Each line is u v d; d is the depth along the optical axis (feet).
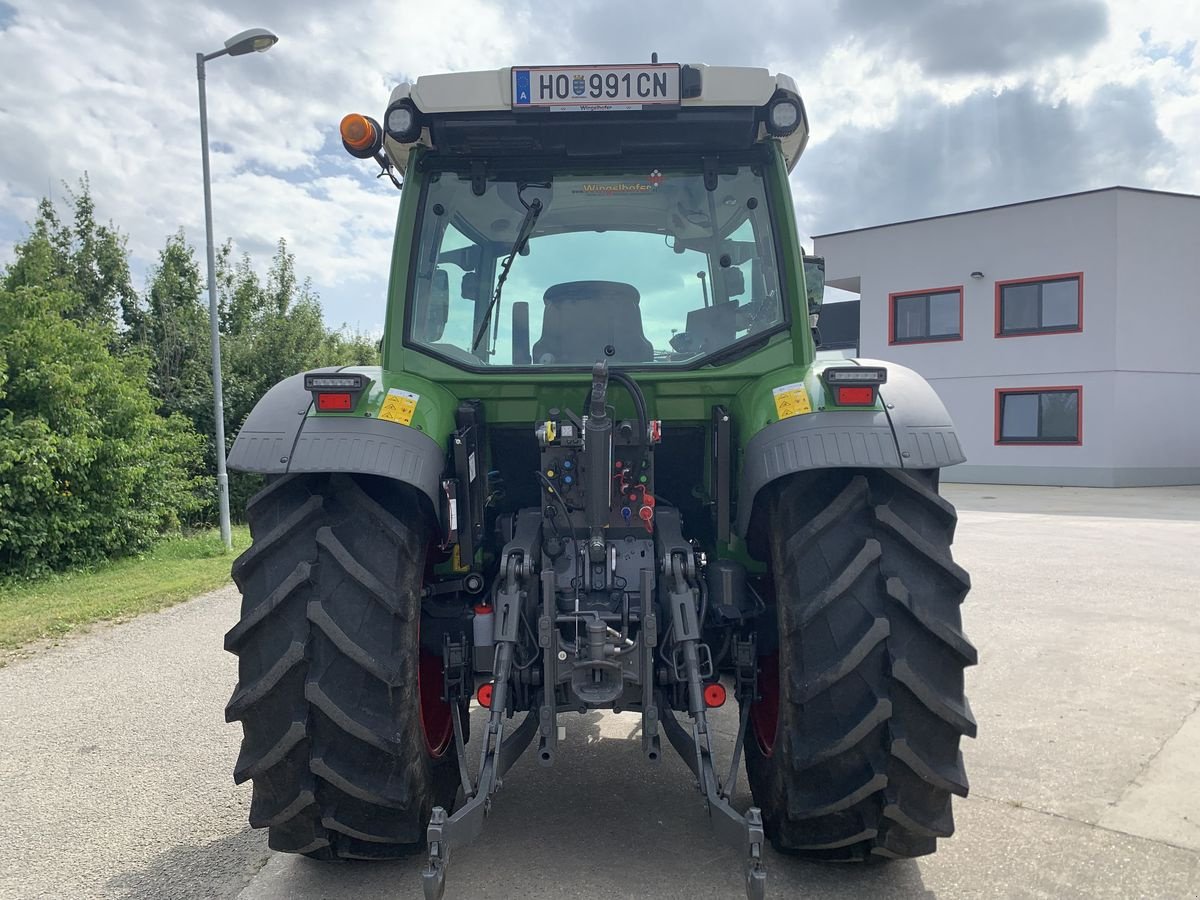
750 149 10.27
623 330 10.28
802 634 8.10
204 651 20.86
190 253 77.25
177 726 15.17
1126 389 68.59
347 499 8.49
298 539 8.35
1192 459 71.36
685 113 9.61
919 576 8.09
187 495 46.14
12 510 35.19
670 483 10.93
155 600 27.37
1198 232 69.82
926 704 7.85
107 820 11.27
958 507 53.36
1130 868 9.51
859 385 8.25
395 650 8.16
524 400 9.82
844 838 8.40
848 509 8.25
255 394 64.75
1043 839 10.19
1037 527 41.75
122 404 40.65
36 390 37.32
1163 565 30.04
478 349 10.25
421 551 8.81
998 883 9.16
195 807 11.66
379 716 8.11
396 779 8.25
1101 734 13.78
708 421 10.02
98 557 38.09
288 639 8.06
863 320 81.46
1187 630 20.57
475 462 9.49
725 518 9.54
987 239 73.87
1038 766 12.48
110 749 14.02
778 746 8.54
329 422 8.48
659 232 10.39
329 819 8.20
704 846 10.02
